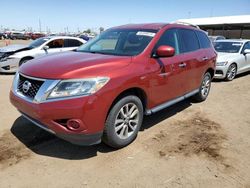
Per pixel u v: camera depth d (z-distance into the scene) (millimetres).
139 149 3730
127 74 3477
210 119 5062
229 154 3672
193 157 3557
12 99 3643
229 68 9031
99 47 4523
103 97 3172
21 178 3000
